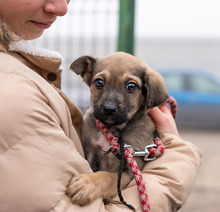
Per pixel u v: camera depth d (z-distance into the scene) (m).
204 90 13.02
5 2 2.06
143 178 2.18
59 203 1.70
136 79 3.02
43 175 1.65
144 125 2.88
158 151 2.39
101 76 3.03
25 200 1.59
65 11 2.28
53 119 1.83
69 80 4.86
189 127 13.09
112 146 2.49
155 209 2.03
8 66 1.83
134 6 5.14
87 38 5.29
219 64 28.83
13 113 1.64
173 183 2.16
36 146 1.67
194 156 2.39
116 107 2.81
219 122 12.89
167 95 3.03
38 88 1.88
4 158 1.60
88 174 2.09
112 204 2.04
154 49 28.64
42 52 2.27
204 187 6.60
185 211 5.48
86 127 2.88
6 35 2.06
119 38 5.16
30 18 2.18
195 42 28.80
